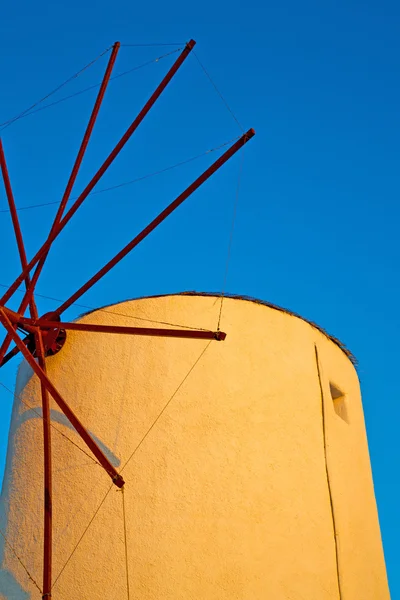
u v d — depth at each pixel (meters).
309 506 10.77
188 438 10.77
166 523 10.35
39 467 11.23
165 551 10.21
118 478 9.54
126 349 11.42
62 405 9.93
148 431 10.85
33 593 10.50
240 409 10.98
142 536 10.33
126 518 10.45
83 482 10.78
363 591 10.88
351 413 12.24
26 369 12.22
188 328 11.39
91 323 11.75
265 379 11.26
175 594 10.00
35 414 11.62
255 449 10.80
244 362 11.27
